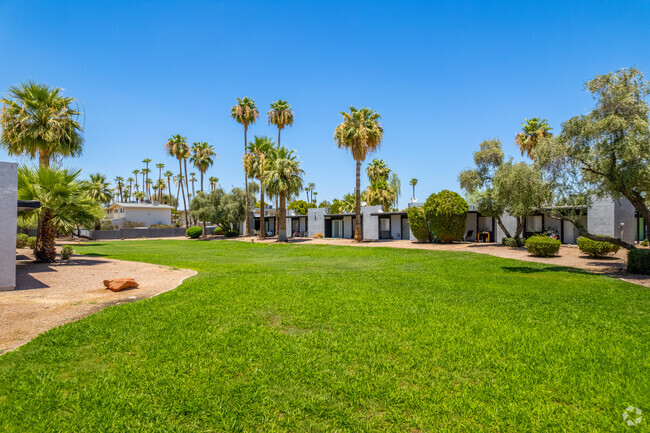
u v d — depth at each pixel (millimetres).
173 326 5727
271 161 31547
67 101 18203
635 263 11398
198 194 42438
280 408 3320
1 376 3926
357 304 7355
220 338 5129
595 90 10914
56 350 4684
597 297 8070
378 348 4746
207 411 3273
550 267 13156
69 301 7805
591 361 4363
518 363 4281
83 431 2984
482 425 3068
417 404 3367
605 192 12008
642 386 3682
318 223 36875
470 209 25172
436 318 6285
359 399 3436
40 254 15320
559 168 11680
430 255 18125
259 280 10500
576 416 3182
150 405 3365
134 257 18938
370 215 31797
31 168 14781
